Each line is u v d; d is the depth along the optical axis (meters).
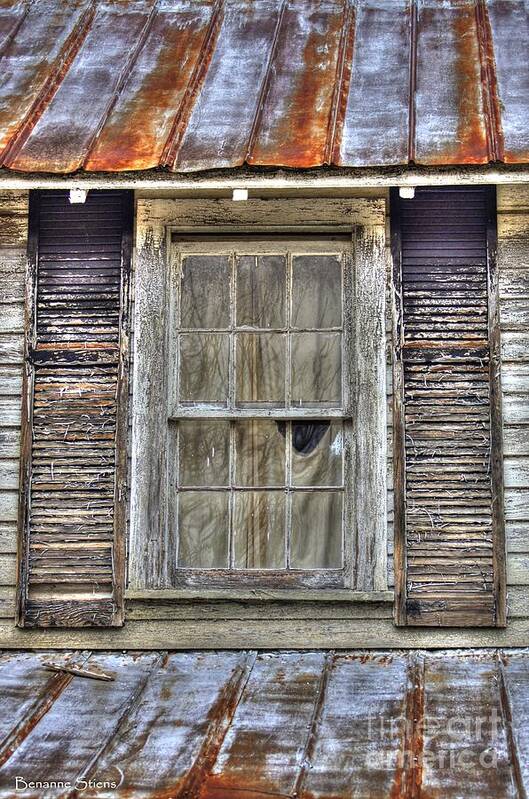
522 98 4.86
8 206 5.24
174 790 3.64
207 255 5.24
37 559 5.00
